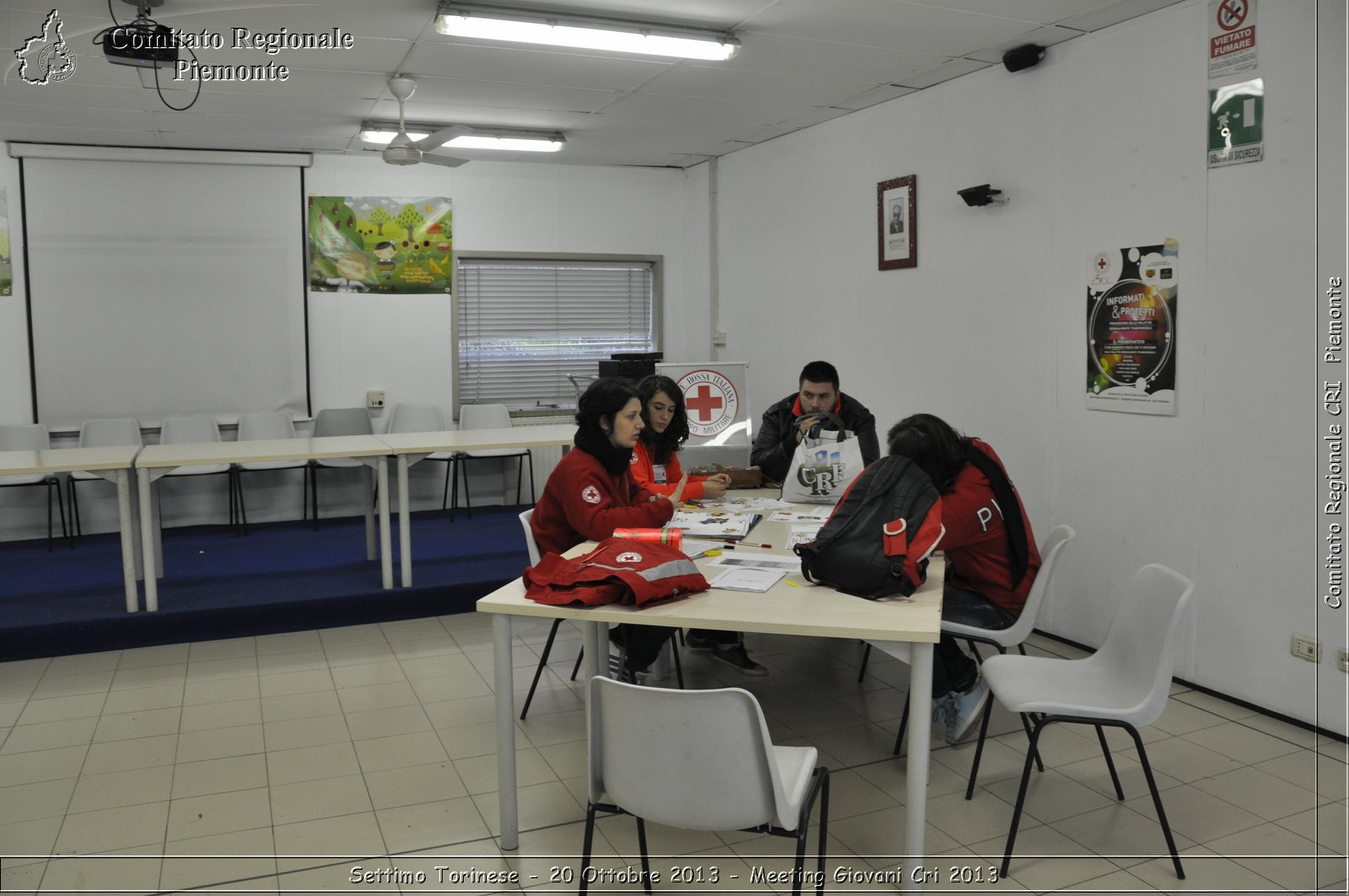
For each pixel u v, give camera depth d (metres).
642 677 3.64
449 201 7.32
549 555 2.73
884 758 3.32
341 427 7.11
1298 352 3.44
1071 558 4.47
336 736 3.54
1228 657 3.76
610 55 4.55
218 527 6.87
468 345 7.61
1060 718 2.55
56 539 6.49
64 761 3.33
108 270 6.57
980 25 4.17
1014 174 4.70
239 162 6.74
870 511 2.70
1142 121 4.01
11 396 6.45
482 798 3.05
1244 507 3.66
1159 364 3.96
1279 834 2.79
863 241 5.85
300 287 7.00
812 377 4.31
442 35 4.20
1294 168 3.42
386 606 5.01
